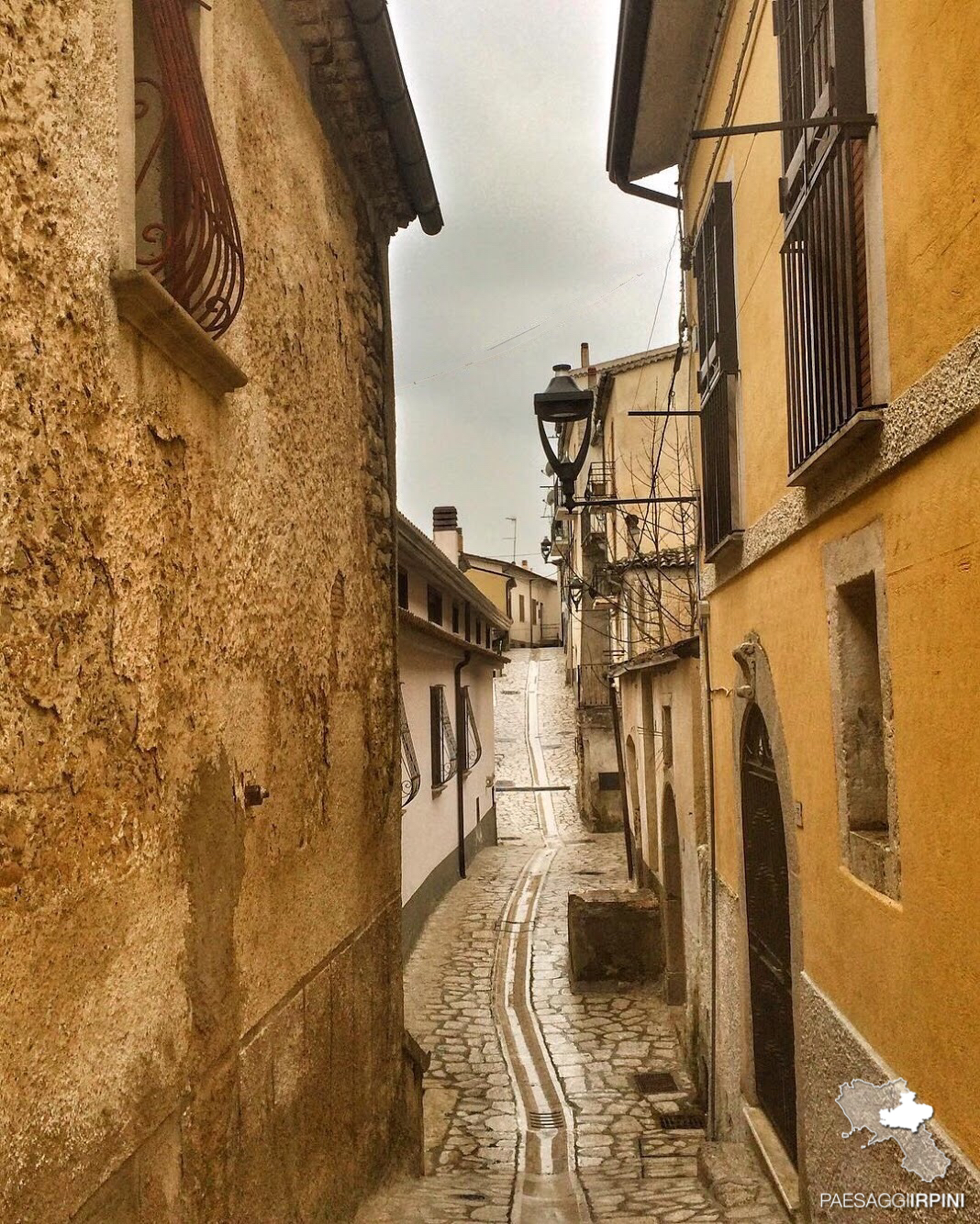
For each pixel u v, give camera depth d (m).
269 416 3.70
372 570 5.36
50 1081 2.03
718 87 6.35
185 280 2.77
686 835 8.60
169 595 2.72
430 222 6.15
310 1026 3.96
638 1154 6.72
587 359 28.75
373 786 5.21
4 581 1.91
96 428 2.30
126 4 2.47
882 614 3.28
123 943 2.39
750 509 5.50
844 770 3.78
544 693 39.53
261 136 3.75
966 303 2.53
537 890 15.91
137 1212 2.41
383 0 4.25
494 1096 7.91
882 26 3.11
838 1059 3.81
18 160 1.99
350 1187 4.43
